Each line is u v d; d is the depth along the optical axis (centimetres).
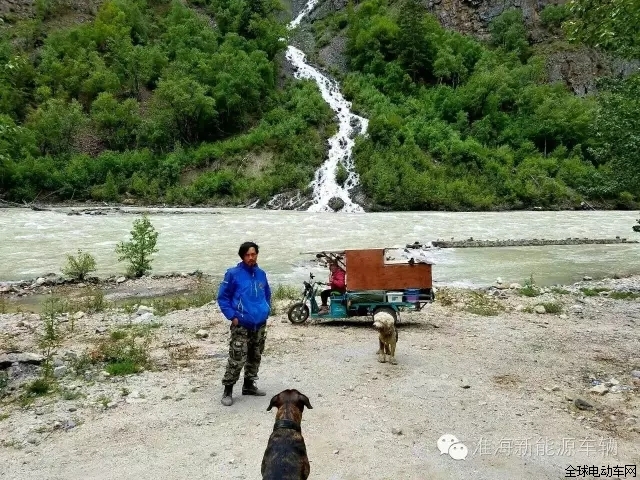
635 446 462
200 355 748
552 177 5691
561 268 1858
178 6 8581
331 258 941
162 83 6109
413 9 8125
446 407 549
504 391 596
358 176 5269
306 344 799
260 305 572
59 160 5628
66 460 438
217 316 1014
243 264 578
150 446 463
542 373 661
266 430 495
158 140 6103
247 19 8238
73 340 830
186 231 2761
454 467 424
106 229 2753
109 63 7306
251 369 583
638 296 1241
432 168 5441
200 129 6322
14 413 542
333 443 467
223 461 433
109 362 708
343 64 8712
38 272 1683
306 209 4747
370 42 8219
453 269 1827
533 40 9200
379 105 6731
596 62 8331
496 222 3484
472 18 9850
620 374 657
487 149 6138
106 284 1509
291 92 7156
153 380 641
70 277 1548
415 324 939
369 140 5816
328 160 5575
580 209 5166
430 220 3578
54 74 6725
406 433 488
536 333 872
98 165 5509
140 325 937
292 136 5791
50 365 683
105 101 6212
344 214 4109
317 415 529
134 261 1655
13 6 8075
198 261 1919
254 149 5716
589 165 6012
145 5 8862
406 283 906
